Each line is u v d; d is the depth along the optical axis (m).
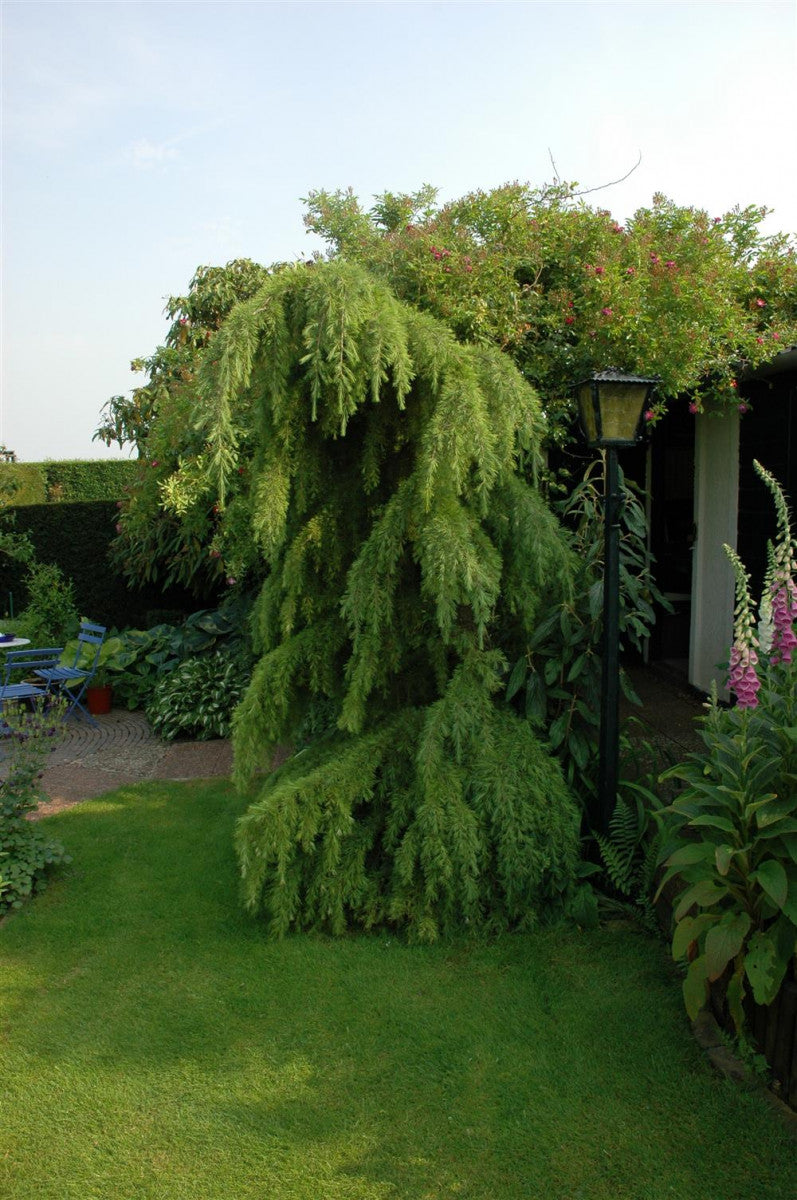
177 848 4.29
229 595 8.05
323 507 3.44
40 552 10.20
